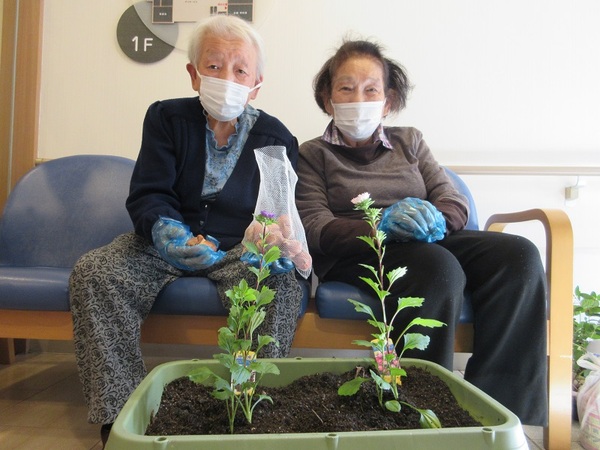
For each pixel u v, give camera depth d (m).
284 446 0.50
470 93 1.86
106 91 1.91
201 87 1.27
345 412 0.65
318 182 1.47
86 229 1.64
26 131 1.89
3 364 1.79
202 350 1.88
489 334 1.12
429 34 1.86
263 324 1.03
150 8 1.90
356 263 1.23
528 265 1.10
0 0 1.90
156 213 1.13
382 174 1.45
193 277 1.20
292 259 1.00
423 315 1.05
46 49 1.92
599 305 1.58
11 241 1.59
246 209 1.32
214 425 0.62
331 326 1.20
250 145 1.35
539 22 1.84
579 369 1.44
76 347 1.00
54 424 1.26
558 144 1.84
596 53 1.84
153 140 1.28
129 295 1.05
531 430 1.33
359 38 1.85
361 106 1.41
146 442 0.49
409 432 0.51
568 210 1.85
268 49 1.89
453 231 1.29
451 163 1.86
